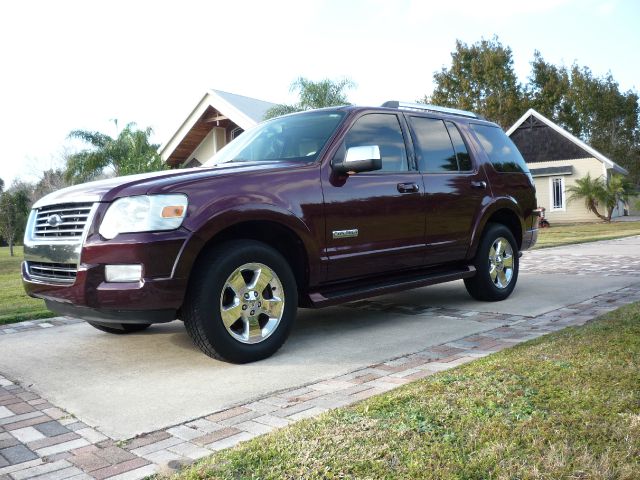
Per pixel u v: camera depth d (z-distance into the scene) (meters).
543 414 2.60
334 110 5.03
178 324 5.68
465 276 5.72
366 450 2.33
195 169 4.24
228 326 3.96
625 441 2.28
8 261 21.98
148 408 3.23
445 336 4.67
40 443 2.81
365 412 2.77
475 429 2.47
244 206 3.96
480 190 5.83
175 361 4.23
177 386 3.61
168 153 22.25
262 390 3.46
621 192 30.09
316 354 4.29
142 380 3.79
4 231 24.83
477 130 6.20
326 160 4.54
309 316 5.84
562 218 31.91
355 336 4.84
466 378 3.21
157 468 2.43
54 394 3.58
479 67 48.03
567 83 53.09
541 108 50.69
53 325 5.83
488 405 2.76
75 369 4.13
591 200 30.25
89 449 2.71
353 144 4.79
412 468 2.16
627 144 55.66
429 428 2.52
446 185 5.43
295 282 4.34
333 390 3.38
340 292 4.65
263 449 2.41
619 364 3.29
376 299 6.70
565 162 31.69
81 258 3.74
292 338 4.86
